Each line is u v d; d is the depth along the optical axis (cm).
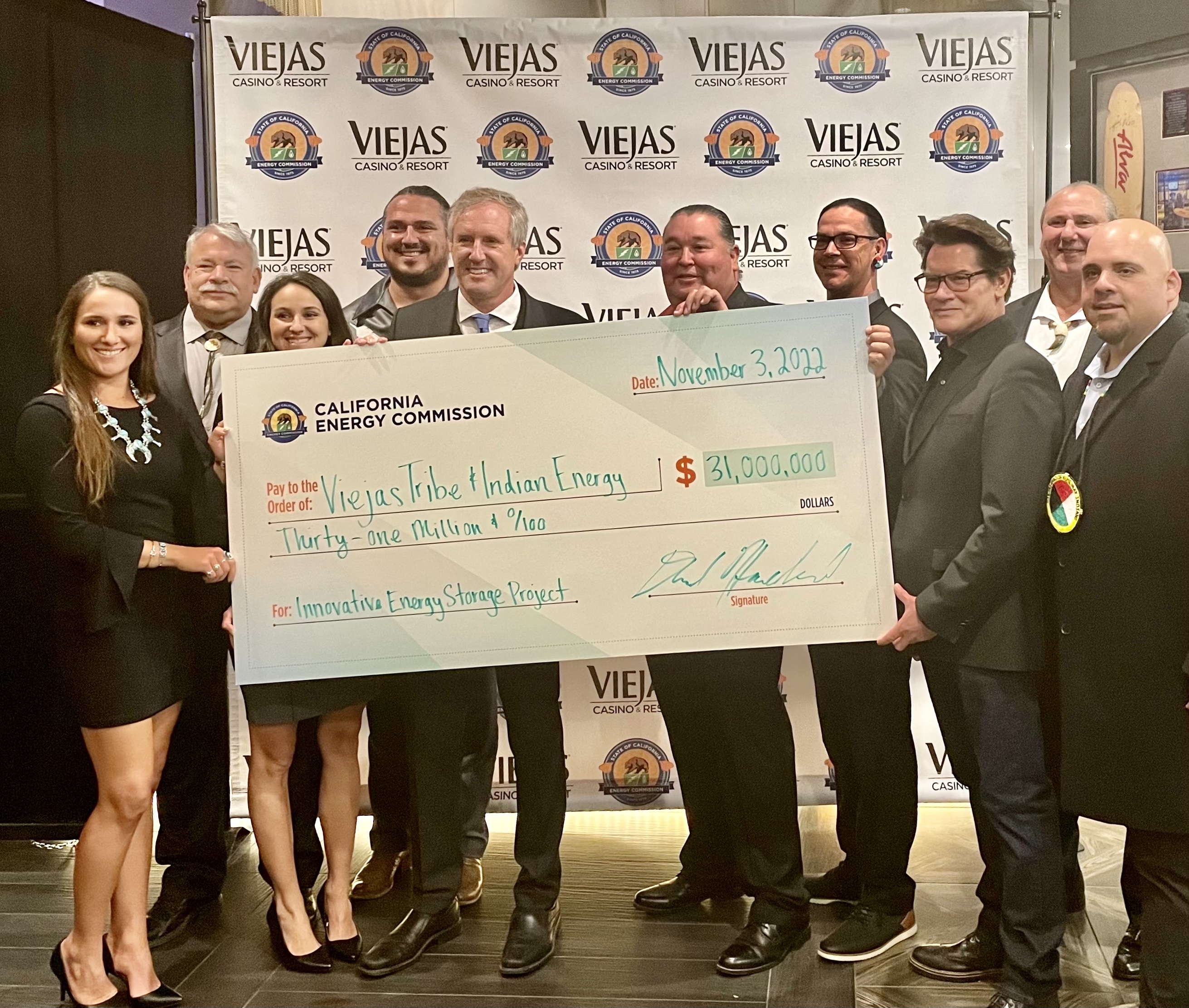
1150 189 310
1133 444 200
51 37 311
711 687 247
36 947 263
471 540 245
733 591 244
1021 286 302
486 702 280
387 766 285
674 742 270
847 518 242
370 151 296
